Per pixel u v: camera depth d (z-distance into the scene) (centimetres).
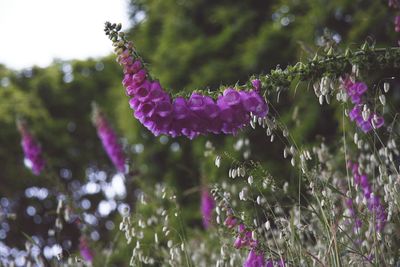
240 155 723
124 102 912
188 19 891
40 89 1213
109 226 973
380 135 441
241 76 809
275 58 788
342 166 468
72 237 991
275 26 802
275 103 752
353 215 352
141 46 923
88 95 1231
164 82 847
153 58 874
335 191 354
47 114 1186
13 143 1120
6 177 1112
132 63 306
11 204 1122
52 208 1109
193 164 822
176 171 832
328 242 332
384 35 685
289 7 805
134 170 642
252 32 850
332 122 708
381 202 370
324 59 332
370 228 344
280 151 736
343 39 734
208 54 843
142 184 596
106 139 650
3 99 1145
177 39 876
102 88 1242
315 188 351
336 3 735
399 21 447
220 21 864
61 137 1183
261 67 793
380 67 336
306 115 715
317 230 387
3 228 1017
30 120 1152
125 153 654
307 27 748
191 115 306
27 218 1112
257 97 312
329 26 744
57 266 462
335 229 333
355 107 363
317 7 748
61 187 592
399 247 362
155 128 311
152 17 930
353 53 333
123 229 405
